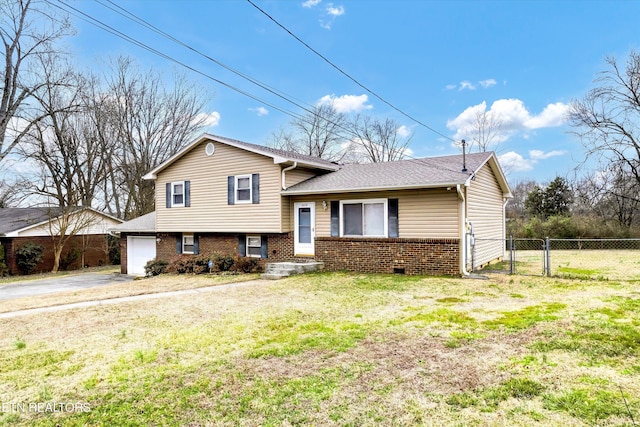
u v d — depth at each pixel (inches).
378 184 465.4
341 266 504.1
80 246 925.8
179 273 587.2
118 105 1072.8
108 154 1067.3
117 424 131.0
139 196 1119.6
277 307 306.5
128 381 167.3
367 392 147.9
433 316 258.7
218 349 206.2
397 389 149.6
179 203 634.8
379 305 299.4
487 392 144.2
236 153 569.3
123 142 1082.7
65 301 369.4
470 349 191.5
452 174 446.9
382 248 474.9
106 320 281.6
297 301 327.0
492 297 316.2
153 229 676.7
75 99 956.0
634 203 967.0
